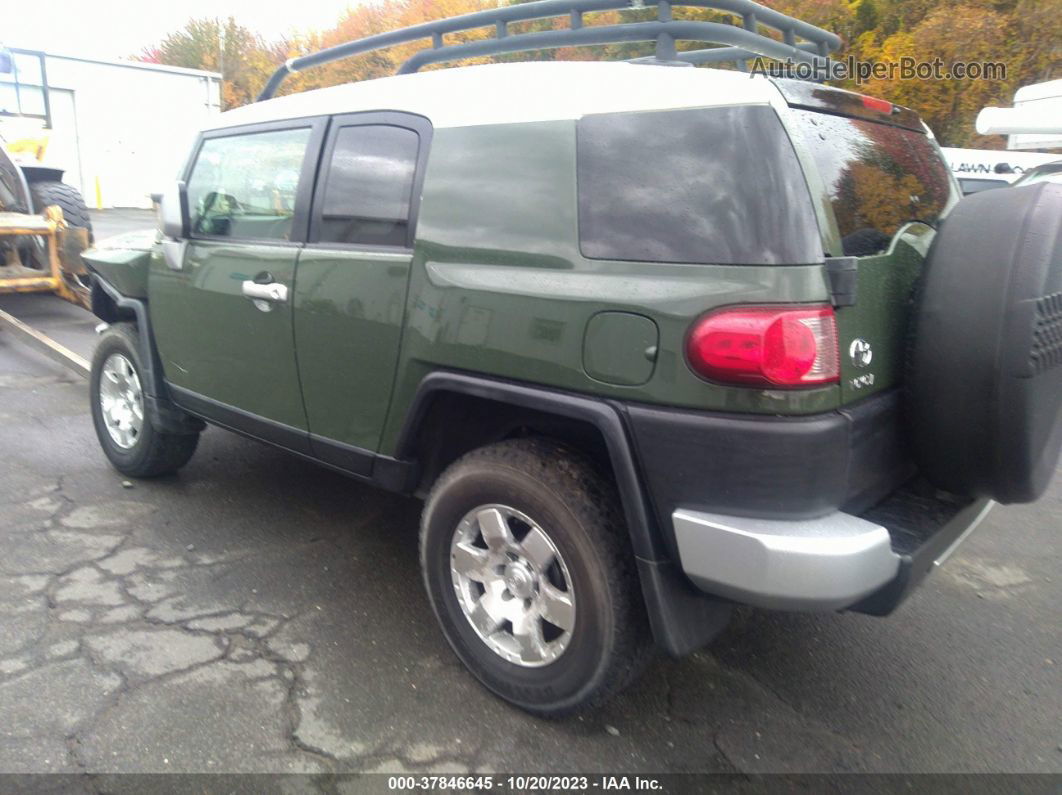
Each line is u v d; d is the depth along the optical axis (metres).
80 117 21.47
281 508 4.41
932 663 3.25
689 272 2.29
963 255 2.43
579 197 2.51
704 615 2.56
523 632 2.75
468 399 2.90
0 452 5.05
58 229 8.12
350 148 3.22
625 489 2.41
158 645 3.15
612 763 2.64
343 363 3.17
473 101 2.83
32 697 2.83
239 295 3.56
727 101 2.31
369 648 3.19
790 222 2.21
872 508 2.60
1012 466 2.44
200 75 23.62
